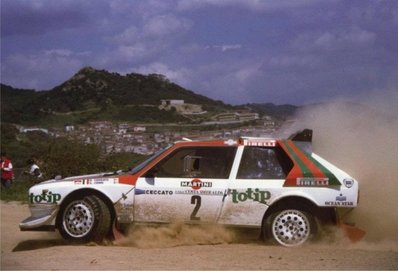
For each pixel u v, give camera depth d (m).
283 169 8.63
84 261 7.51
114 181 8.80
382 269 7.01
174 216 8.64
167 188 8.65
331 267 7.11
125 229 8.80
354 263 7.32
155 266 7.21
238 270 6.98
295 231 8.45
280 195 8.47
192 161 8.54
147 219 8.70
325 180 8.46
